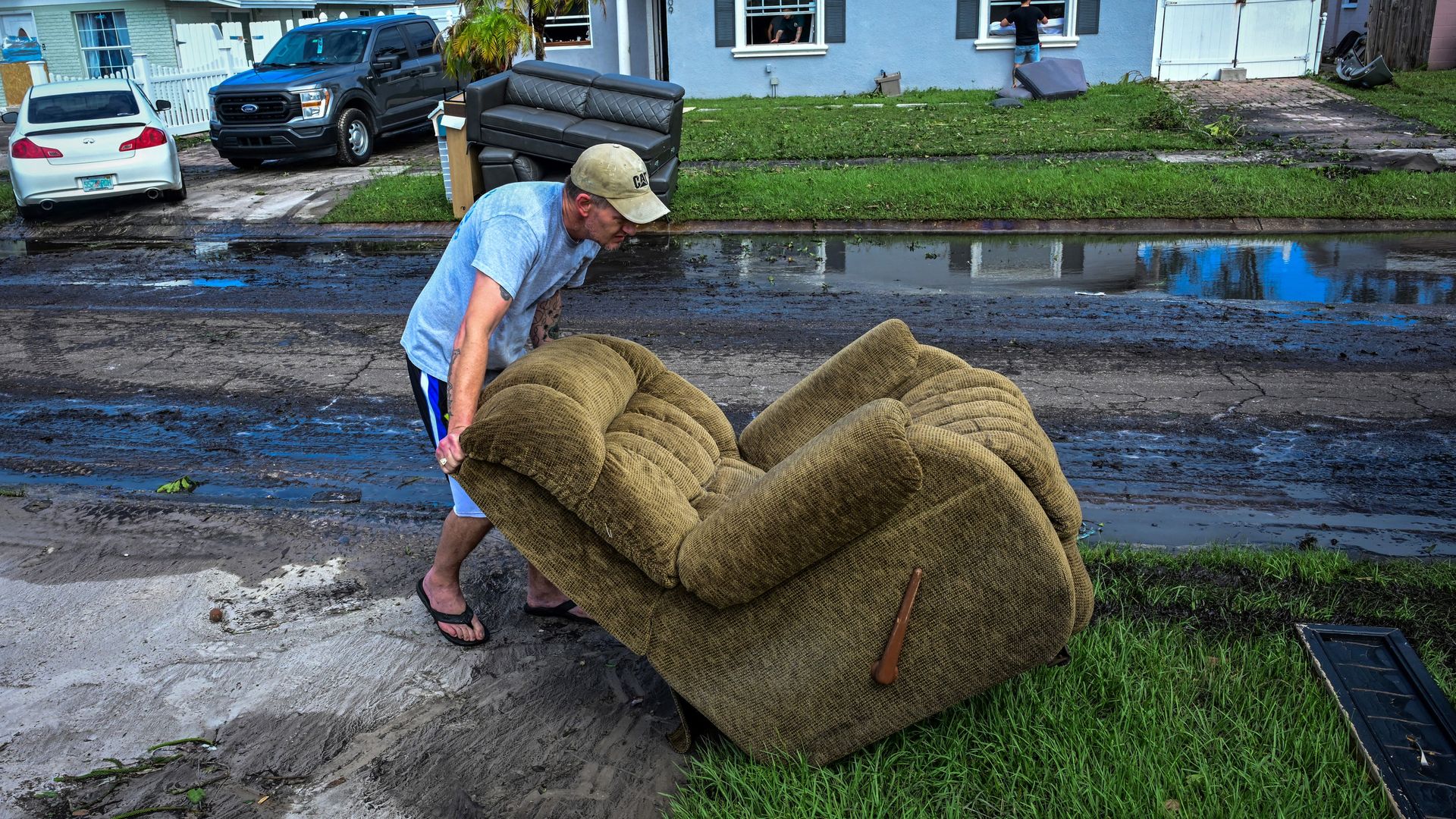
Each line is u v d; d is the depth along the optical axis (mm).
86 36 22859
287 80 14344
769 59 19578
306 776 2893
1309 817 2562
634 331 7234
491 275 2889
